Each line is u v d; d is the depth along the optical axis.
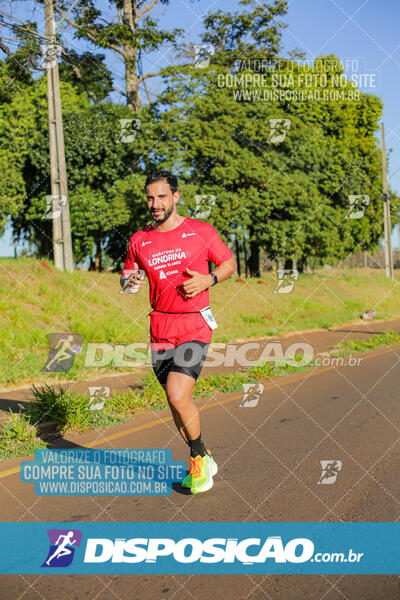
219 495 3.93
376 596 2.59
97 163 27.58
